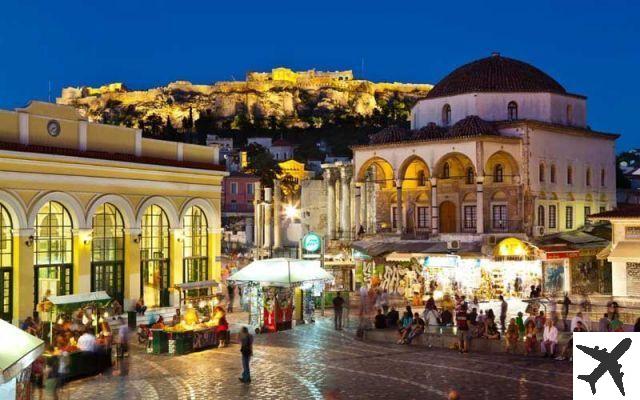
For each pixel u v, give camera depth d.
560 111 68.69
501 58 70.81
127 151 46.28
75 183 42.53
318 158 191.00
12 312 39.66
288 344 37.69
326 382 28.05
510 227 64.19
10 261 39.75
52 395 24.38
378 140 69.00
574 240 57.91
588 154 70.75
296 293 45.66
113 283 45.09
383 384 27.59
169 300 48.56
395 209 71.19
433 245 59.22
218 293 49.16
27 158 39.72
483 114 67.06
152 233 47.97
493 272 55.06
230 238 105.31
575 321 33.88
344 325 44.97
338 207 80.69
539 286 51.97
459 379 28.45
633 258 44.88
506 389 26.56
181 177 49.28
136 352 35.28
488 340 35.31
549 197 66.06
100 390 26.88
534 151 64.56
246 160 157.62
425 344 37.16
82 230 42.78
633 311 42.41
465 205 66.44
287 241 93.81
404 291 57.94
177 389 27.00
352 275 61.50
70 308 34.00
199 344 35.66
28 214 40.03
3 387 15.66
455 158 66.19
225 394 26.17
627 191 86.31
